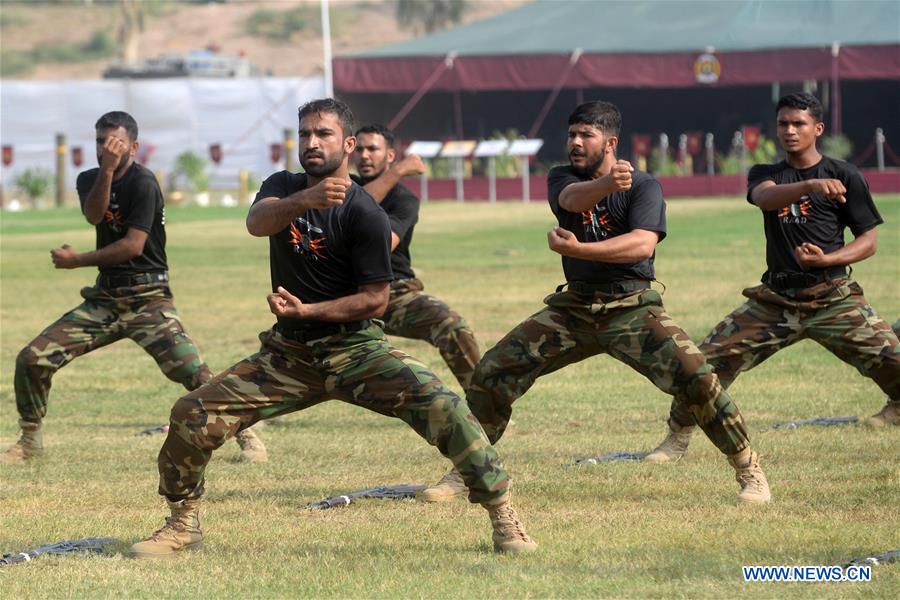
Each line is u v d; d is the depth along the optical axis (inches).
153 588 665.6
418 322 1081.4
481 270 2497.5
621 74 5226.4
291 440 1083.9
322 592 652.1
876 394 1221.7
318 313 689.6
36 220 4133.9
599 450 1015.6
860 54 5027.1
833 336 960.3
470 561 705.0
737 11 5467.5
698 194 4965.6
